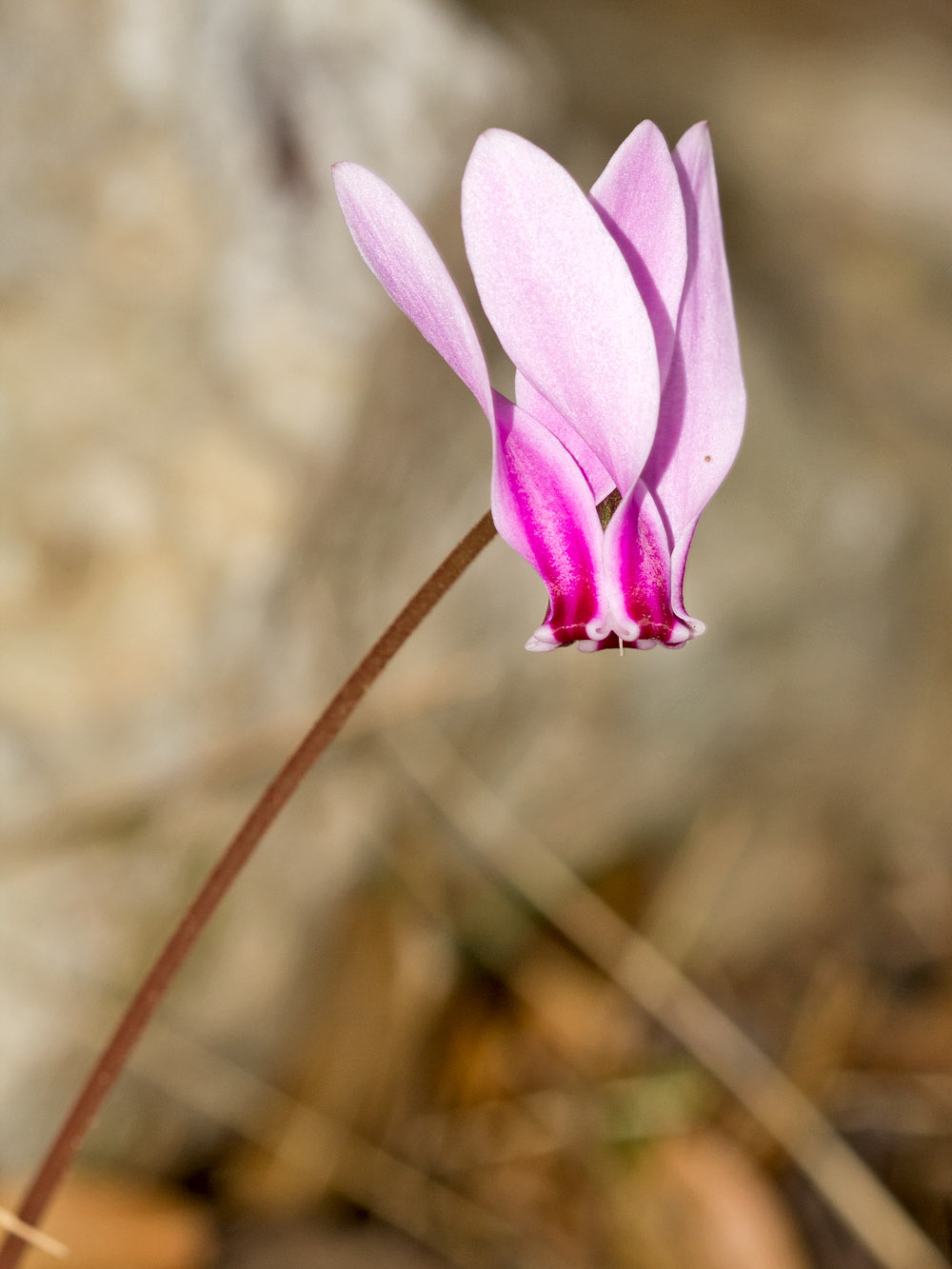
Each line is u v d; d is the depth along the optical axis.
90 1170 0.23
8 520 0.22
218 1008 0.24
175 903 0.23
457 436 0.28
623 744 0.32
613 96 0.48
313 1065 0.26
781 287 0.43
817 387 0.39
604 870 0.33
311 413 0.23
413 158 0.26
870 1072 0.30
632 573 0.17
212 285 0.23
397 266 0.16
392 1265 0.23
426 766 0.29
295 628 0.24
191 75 0.24
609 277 0.16
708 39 0.55
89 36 0.23
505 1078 0.28
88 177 0.23
